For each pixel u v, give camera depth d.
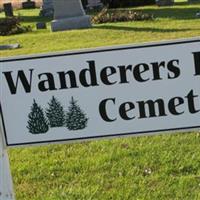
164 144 8.58
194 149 8.28
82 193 6.93
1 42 23.38
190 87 3.97
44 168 8.02
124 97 4.03
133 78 3.99
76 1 26.05
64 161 8.23
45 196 6.97
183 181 7.07
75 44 21.08
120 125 4.08
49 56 4.01
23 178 7.70
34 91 4.08
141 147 8.49
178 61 3.93
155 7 36.38
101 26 25.58
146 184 7.07
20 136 4.18
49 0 38.56
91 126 4.11
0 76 4.07
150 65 3.95
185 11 31.61
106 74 4.00
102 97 4.05
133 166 7.74
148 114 4.05
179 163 7.70
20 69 4.05
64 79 4.04
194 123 4.04
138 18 27.31
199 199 6.57
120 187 7.04
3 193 4.27
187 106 4.01
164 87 3.99
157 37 21.17
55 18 26.28
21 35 25.66
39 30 28.11
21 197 7.03
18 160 8.48
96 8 40.53
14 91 4.09
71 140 4.15
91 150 8.60
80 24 25.86
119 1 39.72
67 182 7.40
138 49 3.93
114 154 8.27
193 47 3.89
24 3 53.97
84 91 4.05
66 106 4.09
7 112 4.14
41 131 4.15
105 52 3.96
